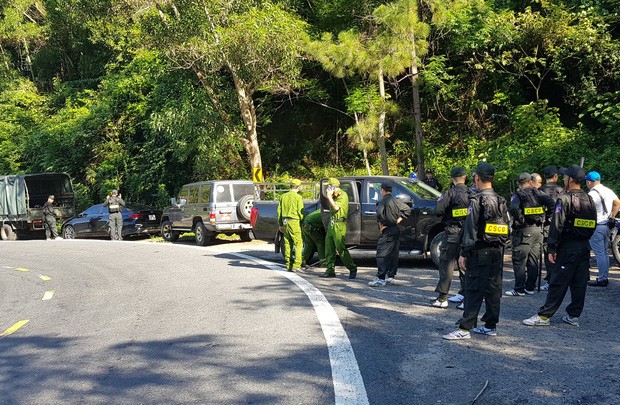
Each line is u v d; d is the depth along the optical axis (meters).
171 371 5.91
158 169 28.33
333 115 27.38
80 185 30.70
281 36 19.92
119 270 13.42
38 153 33.31
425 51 20.20
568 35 19.73
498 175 18.22
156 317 8.37
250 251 16.39
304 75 25.33
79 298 10.23
